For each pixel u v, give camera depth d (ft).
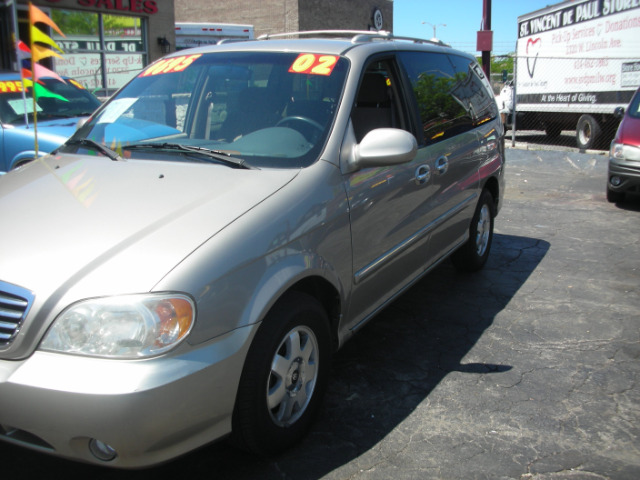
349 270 10.11
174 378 6.97
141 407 6.79
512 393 10.96
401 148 9.99
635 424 9.97
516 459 9.02
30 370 6.94
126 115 12.07
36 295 7.14
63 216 8.37
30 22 13.00
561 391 11.03
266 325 8.24
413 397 10.82
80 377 6.80
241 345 7.72
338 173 9.91
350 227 10.00
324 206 9.38
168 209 8.32
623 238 21.77
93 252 7.53
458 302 15.55
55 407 6.83
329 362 9.81
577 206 27.14
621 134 26.76
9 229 8.25
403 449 9.27
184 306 7.18
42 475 8.70
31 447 7.29
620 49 40.65
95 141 11.44
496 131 17.80
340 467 8.84
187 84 12.01
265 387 8.27
